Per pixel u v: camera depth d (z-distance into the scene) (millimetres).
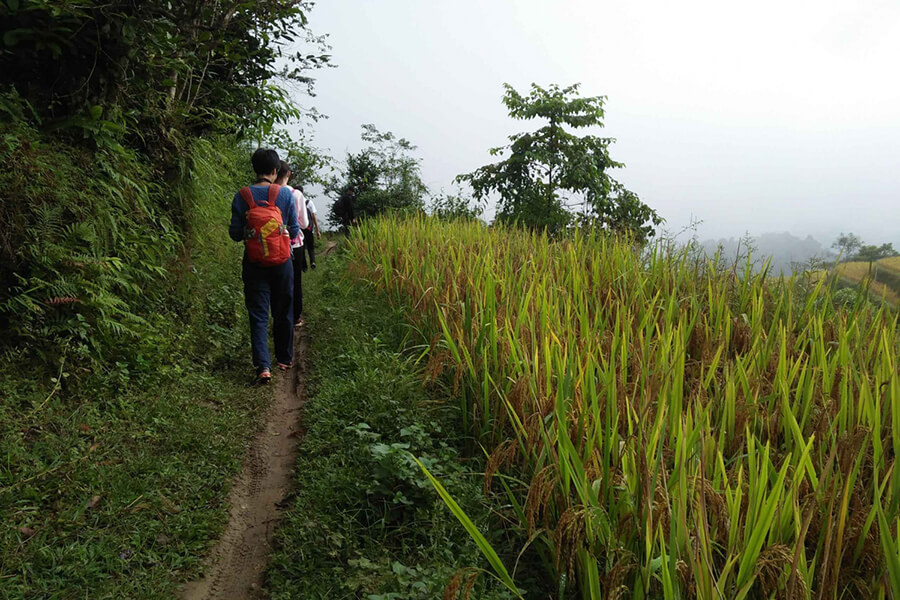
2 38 4645
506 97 15031
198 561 3055
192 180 7008
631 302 5473
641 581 2395
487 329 4695
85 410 4004
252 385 5457
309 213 10781
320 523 3268
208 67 7625
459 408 4543
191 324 6109
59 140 4914
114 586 2729
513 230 9938
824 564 2066
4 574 2637
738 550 2438
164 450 3926
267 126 8469
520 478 3586
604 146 14867
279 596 2834
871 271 5293
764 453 2596
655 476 2521
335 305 8289
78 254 4473
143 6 5145
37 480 3254
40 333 4125
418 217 11492
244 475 3996
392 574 2879
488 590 2818
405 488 3553
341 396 4801
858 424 3092
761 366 4113
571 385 3512
